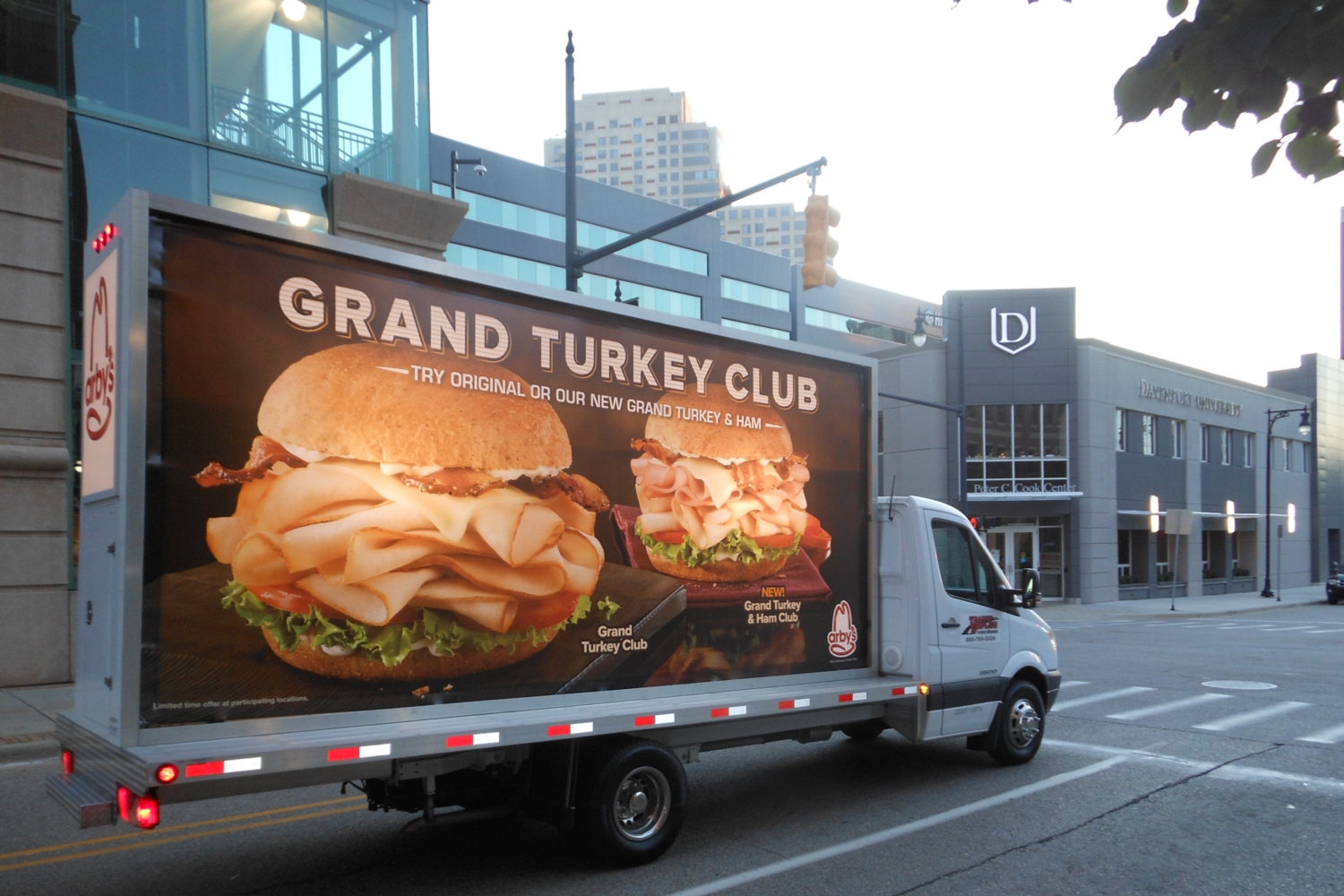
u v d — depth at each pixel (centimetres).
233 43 1499
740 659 688
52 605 1269
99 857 613
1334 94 255
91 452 484
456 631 533
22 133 1279
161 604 439
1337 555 5222
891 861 602
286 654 472
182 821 698
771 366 731
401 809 580
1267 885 561
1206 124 266
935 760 902
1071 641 2122
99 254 485
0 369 1252
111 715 442
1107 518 3488
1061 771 845
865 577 793
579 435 602
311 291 496
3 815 714
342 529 495
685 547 655
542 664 571
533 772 583
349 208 1579
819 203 1195
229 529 459
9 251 1268
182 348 453
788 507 732
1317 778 817
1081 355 3453
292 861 607
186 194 1435
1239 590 4278
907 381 3538
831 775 841
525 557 567
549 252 4656
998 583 866
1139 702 1219
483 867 593
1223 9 242
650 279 5059
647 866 593
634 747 590
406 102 1697
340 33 1619
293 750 446
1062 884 561
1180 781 807
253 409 471
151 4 1420
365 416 508
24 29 1312
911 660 783
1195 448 4009
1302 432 4234
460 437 545
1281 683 1401
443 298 546
